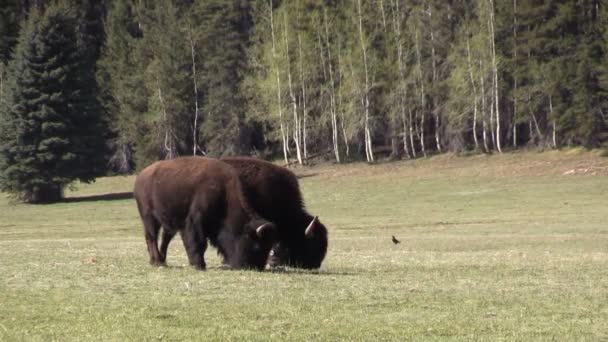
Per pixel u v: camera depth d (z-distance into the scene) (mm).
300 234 63156
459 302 46750
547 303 46750
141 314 42438
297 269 62969
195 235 60812
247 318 41812
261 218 60281
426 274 60031
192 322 40781
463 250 98188
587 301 47500
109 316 41906
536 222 145375
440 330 39688
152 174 62812
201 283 52562
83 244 103312
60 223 175625
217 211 60656
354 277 57281
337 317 42250
